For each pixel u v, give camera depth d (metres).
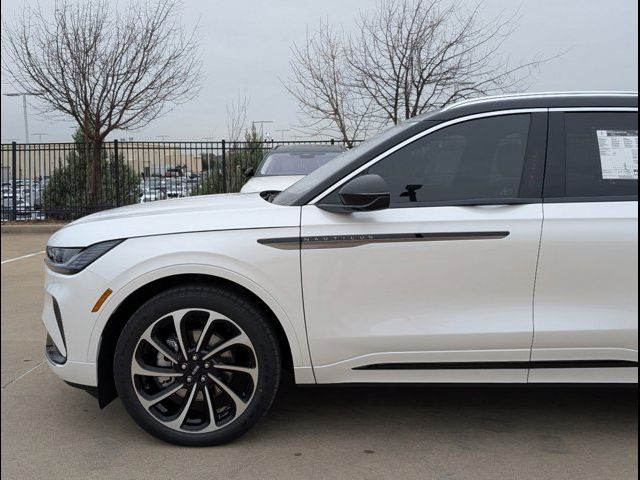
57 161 14.72
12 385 4.03
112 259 3.04
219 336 3.10
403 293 3.02
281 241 3.02
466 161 3.14
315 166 8.48
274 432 3.31
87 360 3.06
